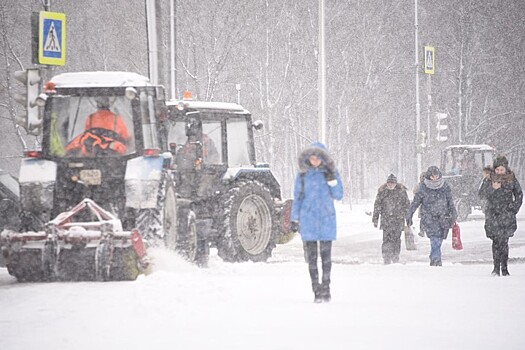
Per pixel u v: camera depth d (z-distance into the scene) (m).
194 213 35.09
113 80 31.27
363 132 127.31
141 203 29.44
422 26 138.38
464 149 82.12
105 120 30.86
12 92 99.25
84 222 29.50
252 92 119.81
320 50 64.19
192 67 108.75
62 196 30.53
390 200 40.66
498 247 31.42
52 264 27.98
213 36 99.69
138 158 30.25
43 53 53.28
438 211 36.78
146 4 43.62
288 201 40.56
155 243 29.64
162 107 31.97
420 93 140.12
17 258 28.16
